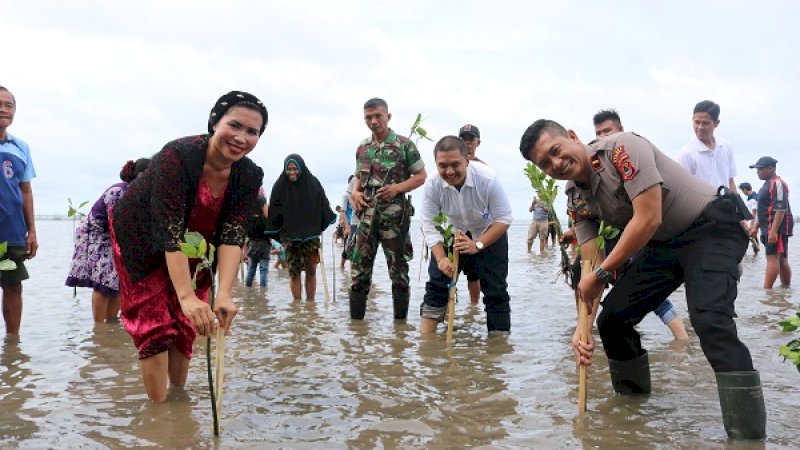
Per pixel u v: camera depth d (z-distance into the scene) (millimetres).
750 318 5809
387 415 3195
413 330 5637
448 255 5379
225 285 3129
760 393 2748
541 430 2943
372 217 6039
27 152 5523
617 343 3420
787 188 8133
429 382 3816
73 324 5977
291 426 3033
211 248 2873
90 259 5953
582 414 3164
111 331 5617
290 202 7516
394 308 6219
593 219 3453
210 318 2881
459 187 5297
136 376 4008
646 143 2998
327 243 21672
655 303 3309
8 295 5355
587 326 3199
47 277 10438
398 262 6102
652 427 2953
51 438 2877
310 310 6891
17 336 5371
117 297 6125
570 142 3123
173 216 3039
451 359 4426
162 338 3357
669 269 3188
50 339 5246
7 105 5285
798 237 30562
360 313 6227
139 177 3312
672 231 3021
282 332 5547
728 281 2861
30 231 5594
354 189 6254
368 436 2893
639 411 3201
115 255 3402
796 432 2818
